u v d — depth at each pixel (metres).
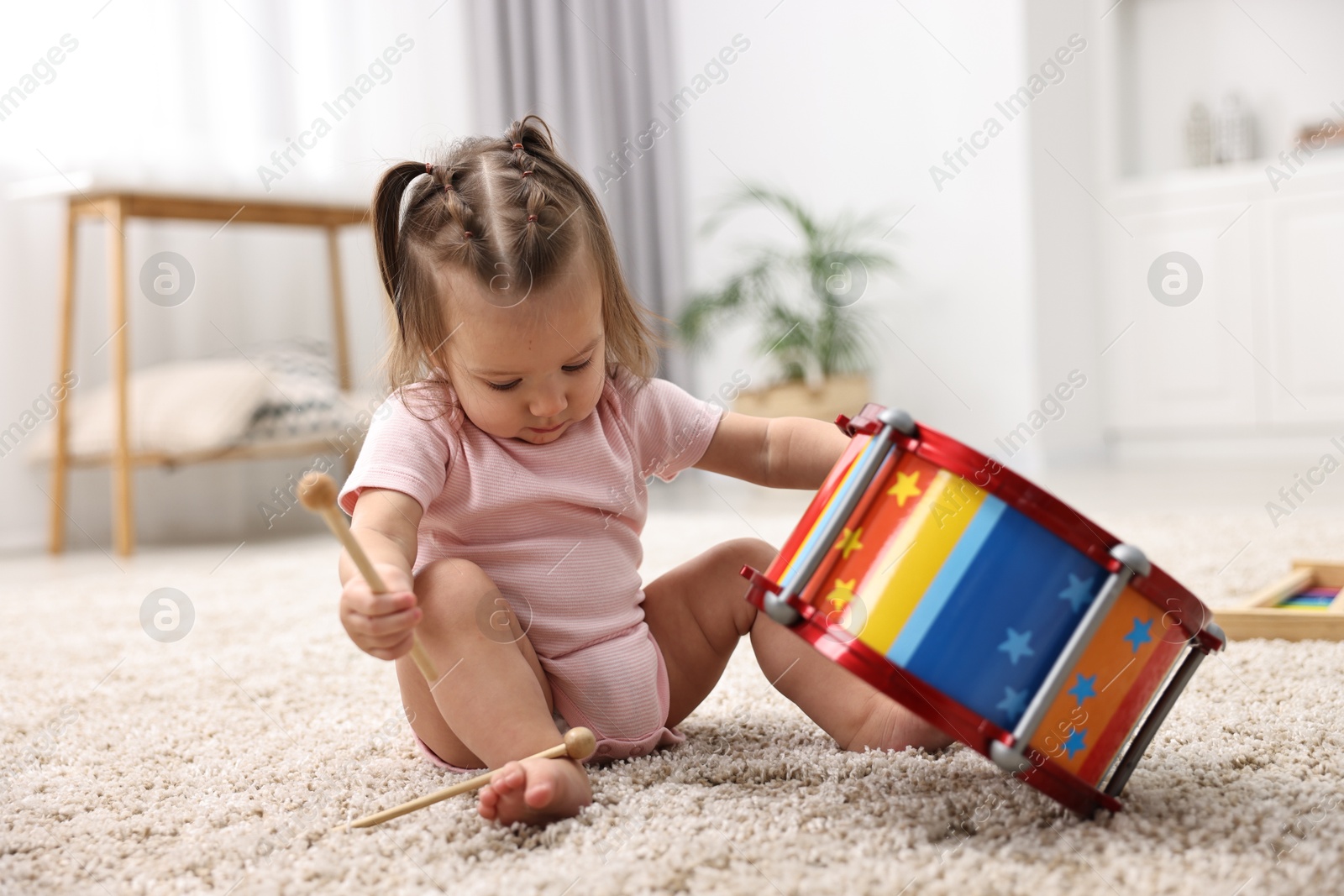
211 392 2.33
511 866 0.62
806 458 0.92
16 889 0.63
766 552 0.89
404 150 2.96
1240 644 1.12
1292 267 3.18
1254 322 3.25
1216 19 3.47
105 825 0.73
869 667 0.64
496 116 3.12
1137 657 0.67
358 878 0.62
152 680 1.17
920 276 3.36
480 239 0.78
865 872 0.59
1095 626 0.63
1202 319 3.32
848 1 3.39
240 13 2.72
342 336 2.78
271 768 0.84
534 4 3.21
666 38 3.59
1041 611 0.64
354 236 2.97
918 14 3.27
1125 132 3.61
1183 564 1.56
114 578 1.97
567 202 0.83
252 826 0.71
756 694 1.01
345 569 0.73
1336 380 3.16
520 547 0.82
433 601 0.75
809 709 0.85
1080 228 3.37
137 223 2.67
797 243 3.49
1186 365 3.36
